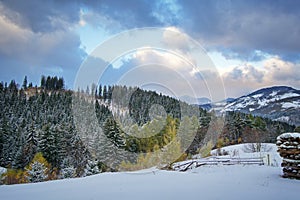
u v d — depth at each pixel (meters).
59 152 20.09
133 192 5.34
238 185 6.34
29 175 16.59
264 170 9.52
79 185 6.21
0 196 5.23
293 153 7.80
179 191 5.47
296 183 7.05
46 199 4.86
